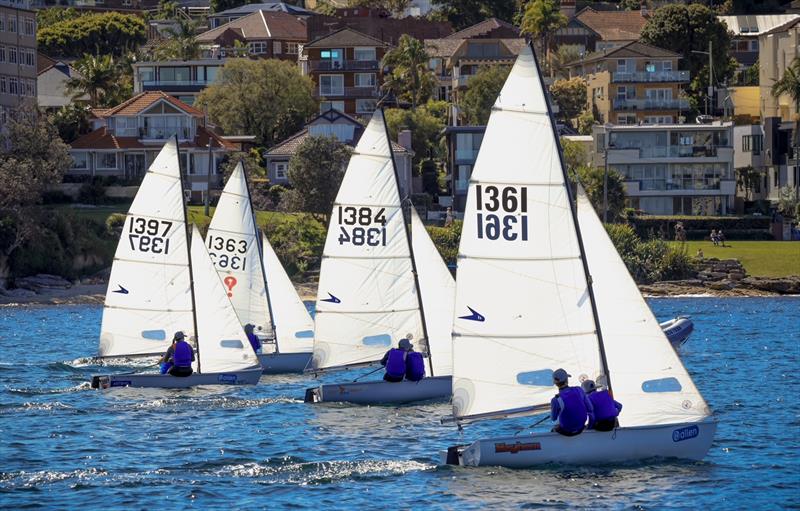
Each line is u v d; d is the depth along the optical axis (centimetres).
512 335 12531
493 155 12456
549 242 12438
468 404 12619
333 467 13050
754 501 11488
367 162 17888
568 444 12556
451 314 18200
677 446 12725
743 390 19338
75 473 12888
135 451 14112
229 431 15338
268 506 11512
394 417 16275
